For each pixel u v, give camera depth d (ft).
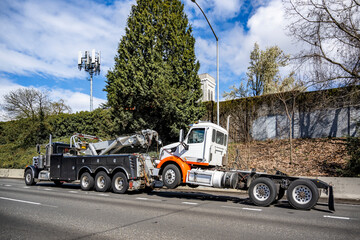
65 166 46.50
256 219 22.84
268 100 67.10
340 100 55.93
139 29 62.69
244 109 70.33
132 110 62.95
